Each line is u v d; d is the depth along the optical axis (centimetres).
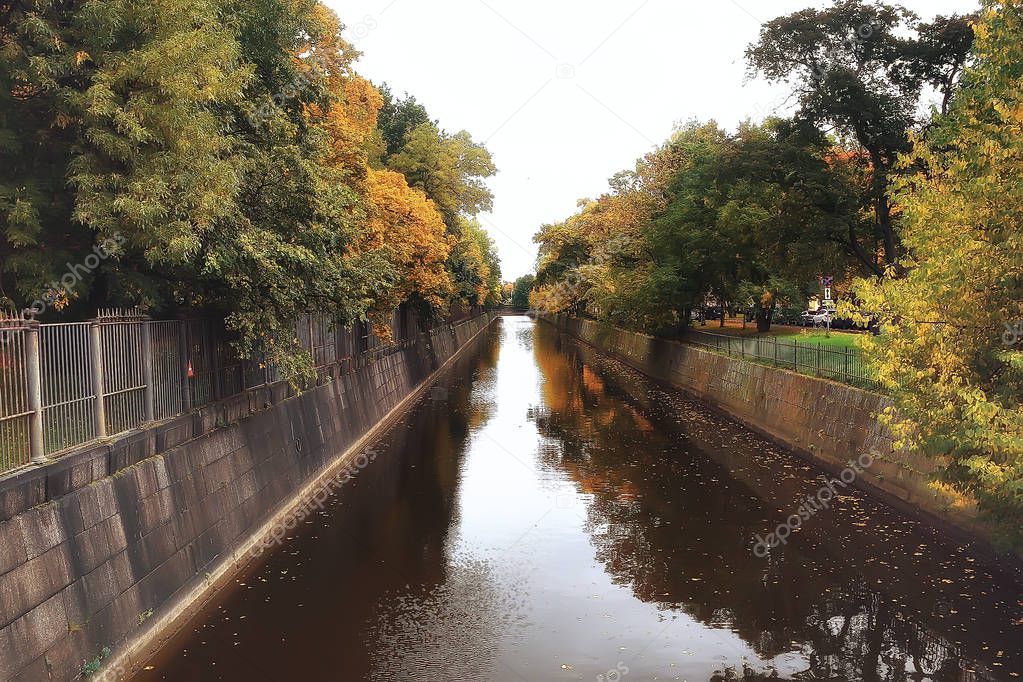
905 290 1185
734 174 2778
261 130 1412
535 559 1372
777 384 2611
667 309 4259
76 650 807
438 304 4050
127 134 971
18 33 962
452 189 4203
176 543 1090
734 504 1736
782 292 3691
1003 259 1025
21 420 809
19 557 736
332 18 2184
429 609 1145
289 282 1336
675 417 3069
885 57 2431
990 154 1066
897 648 1017
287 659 969
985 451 1086
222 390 1434
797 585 1245
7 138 964
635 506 1723
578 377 4759
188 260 1055
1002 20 1053
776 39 2553
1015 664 968
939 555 1388
